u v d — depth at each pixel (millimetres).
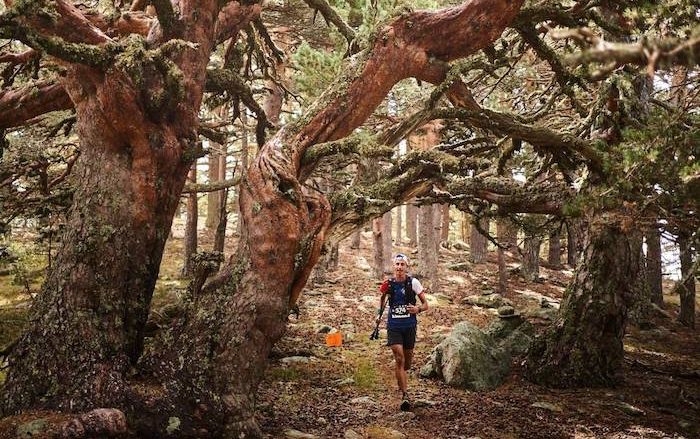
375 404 7344
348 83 6180
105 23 6422
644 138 4438
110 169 5449
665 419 7133
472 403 7516
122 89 5164
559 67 7258
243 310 5359
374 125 12781
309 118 6094
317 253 5695
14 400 4824
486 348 9078
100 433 4434
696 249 5066
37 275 14414
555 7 6754
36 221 10094
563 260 29953
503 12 6242
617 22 7816
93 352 5008
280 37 15250
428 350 11023
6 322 10844
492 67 6957
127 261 5367
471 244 24859
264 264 5480
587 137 8883
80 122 5598
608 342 8711
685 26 3994
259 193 5594
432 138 13859
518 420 6789
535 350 9102
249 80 10586
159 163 5574
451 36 6328
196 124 5996
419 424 6543
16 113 7172
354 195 6219
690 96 9406
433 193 7848
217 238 14969
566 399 7895
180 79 5109
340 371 9078
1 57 7219
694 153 4332
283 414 6668
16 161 8328
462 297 17891
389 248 20531
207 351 5191
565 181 8695
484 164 6641
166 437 4758
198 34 5945
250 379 5332
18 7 4176
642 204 4816
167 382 5020
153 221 5590
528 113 9602
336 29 10438
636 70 6848
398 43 6266
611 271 8711
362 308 14898
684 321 16531
